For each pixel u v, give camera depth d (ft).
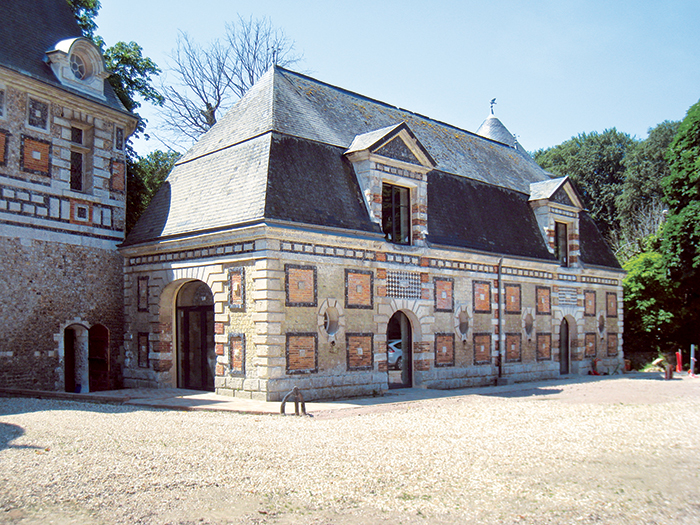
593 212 176.65
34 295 59.21
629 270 108.99
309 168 58.39
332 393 55.21
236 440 32.96
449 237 70.08
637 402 52.90
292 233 52.42
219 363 55.42
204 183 62.85
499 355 75.97
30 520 20.29
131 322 65.98
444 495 23.48
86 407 46.98
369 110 77.41
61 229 62.08
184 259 59.77
